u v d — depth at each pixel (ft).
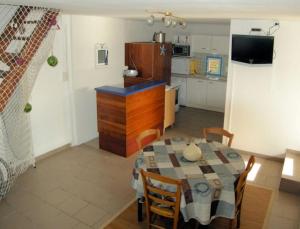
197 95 25.35
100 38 17.80
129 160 15.48
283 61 14.28
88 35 16.85
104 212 11.16
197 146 10.37
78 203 11.68
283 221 10.75
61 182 13.20
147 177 8.70
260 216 11.02
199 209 8.40
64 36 15.52
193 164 9.74
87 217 10.85
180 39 25.29
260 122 15.64
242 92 15.71
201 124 21.56
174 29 25.98
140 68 20.90
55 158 15.60
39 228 10.20
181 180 8.69
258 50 13.80
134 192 12.50
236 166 9.66
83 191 12.52
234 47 14.99
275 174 14.23
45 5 8.99
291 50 13.98
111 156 15.92
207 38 24.26
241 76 15.52
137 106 15.83
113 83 19.66
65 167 14.61
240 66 15.40
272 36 13.85
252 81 15.28
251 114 15.76
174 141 11.60
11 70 10.28
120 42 19.75
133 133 15.97
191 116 23.44
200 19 17.29
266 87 14.99
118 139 15.76
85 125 17.75
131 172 14.20
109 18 18.24
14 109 11.76
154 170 9.30
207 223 8.47
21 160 13.60
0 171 12.12
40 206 11.45
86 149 16.83
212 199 8.49
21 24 10.32
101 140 16.60
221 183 8.64
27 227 10.24
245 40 14.20
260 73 14.96
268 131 15.53
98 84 18.29
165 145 11.21
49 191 12.47
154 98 17.39
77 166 14.73
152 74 20.59
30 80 11.61
